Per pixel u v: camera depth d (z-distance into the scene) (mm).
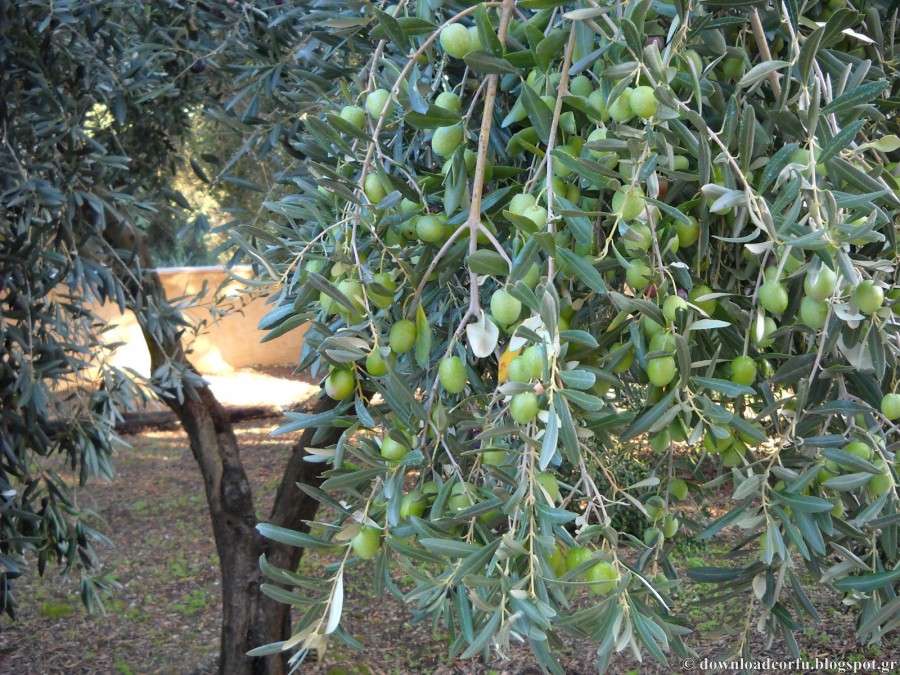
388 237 1188
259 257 1102
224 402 11383
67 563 3344
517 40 1091
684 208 1071
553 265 919
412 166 1325
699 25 953
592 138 1009
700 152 958
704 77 1033
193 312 8195
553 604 1013
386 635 5484
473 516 983
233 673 3887
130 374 3518
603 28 968
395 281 1217
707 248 1106
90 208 3113
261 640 3918
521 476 959
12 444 2949
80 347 2990
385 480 1071
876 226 948
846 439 1010
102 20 2719
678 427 1073
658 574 1349
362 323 1051
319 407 3348
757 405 1303
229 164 2180
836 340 963
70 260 2791
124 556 6844
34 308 2861
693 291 1099
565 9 1123
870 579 1017
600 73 952
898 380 1131
